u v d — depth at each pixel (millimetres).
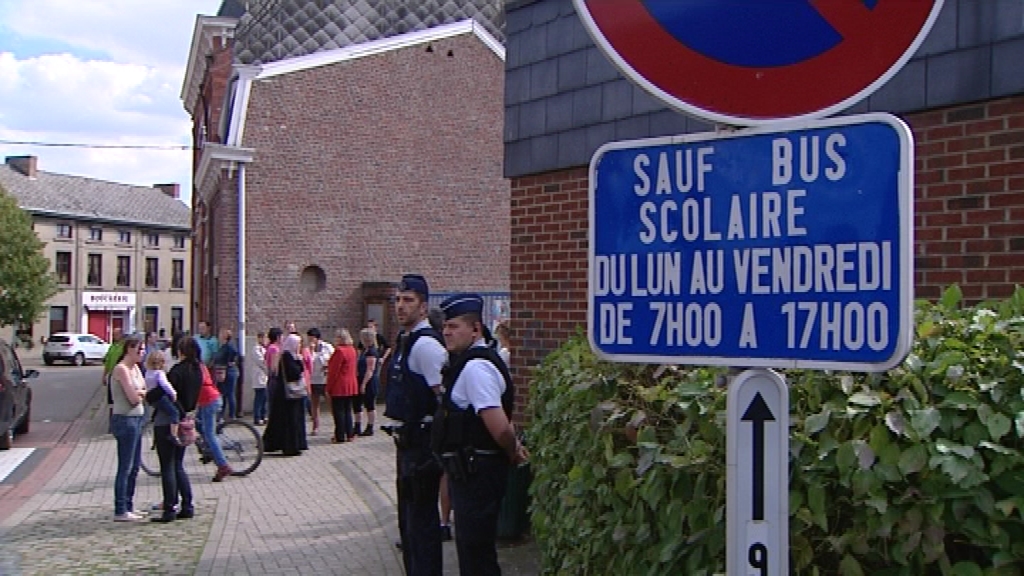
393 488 10297
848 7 2189
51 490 11148
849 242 2092
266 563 7184
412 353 5473
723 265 2248
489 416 4664
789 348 2152
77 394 28359
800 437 2705
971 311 3098
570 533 3762
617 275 2393
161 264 66125
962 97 4664
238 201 19469
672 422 3182
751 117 2250
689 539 2867
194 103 31859
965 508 2533
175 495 9141
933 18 2146
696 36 2279
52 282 51156
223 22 25391
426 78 21953
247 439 12430
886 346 2033
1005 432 2506
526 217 7473
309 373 15938
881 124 2064
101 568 7285
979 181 4621
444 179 22109
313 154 20406
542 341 7281
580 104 6945
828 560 2764
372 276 21062
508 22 7684
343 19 23531
